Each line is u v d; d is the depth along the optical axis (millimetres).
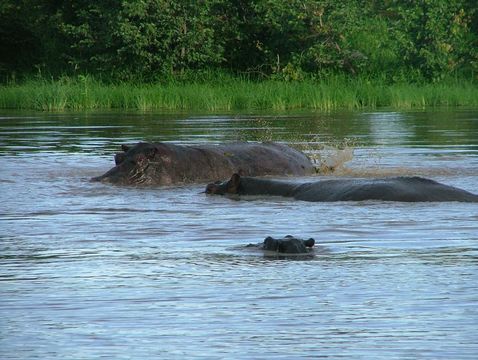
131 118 84438
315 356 15086
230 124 75312
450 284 20125
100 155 51406
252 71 128375
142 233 27719
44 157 50406
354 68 124125
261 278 20984
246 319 17469
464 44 127875
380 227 28031
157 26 122688
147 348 15625
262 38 131000
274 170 43156
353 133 66688
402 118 83438
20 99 106312
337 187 34531
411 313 17766
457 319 17281
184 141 58875
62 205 33906
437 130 69375
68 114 92312
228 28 128875
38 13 137875
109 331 16719
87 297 19312
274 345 15750
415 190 33406
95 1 126125
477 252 23891
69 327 16969
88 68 127250
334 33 124750
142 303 18750
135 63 122812
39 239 26781
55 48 132750
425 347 15516
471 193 34188
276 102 102812
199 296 19297
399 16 132500
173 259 23453
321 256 23672
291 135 64625
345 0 127375
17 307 18500
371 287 19969
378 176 42875
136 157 40938
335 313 17844
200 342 15977
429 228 27797
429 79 122375
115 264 22859
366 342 15867
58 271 22047
